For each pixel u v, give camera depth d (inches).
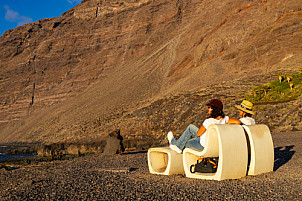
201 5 5226.4
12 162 920.3
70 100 4451.3
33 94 5157.5
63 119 3545.8
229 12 3686.0
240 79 2278.5
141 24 5433.1
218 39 3405.5
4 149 2962.6
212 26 3905.0
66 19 6314.0
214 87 2198.6
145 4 5802.2
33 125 3907.5
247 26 3265.3
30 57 5620.1
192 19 5147.6
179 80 3378.4
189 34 4156.0
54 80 5231.3
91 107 3548.2
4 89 5344.5
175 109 1923.0
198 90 2231.8
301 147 410.9
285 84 1792.6
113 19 5807.1
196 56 3521.2
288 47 2576.3
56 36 5866.1
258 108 1501.0
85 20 6087.6
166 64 3949.3
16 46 6112.2
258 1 3447.3
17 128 4451.3
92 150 1077.1
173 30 5137.8
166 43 4758.9
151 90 3447.3
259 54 2733.8
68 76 5206.7
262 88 1786.4
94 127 2378.2
